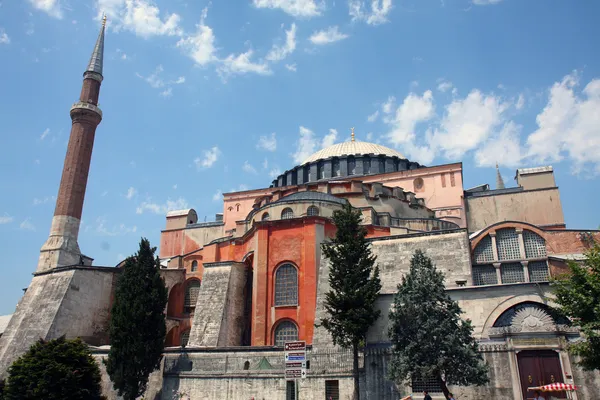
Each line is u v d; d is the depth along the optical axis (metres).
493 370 27.73
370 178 60.94
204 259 49.62
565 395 25.89
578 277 24.25
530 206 52.47
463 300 30.48
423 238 35.94
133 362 33.72
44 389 31.17
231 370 34.53
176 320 49.09
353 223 32.81
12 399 31.86
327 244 32.75
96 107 61.78
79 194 57.72
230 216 65.50
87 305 45.91
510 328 28.23
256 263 41.47
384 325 31.47
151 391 36.47
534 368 27.17
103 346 42.62
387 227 43.44
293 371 17.70
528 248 38.22
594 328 22.53
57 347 33.59
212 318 41.38
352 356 31.41
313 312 38.00
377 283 31.52
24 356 33.53
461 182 57.03
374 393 29.69
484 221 53.47
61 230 55.31
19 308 47.12
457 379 25.66
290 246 41.03
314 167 66.38
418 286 27.70
